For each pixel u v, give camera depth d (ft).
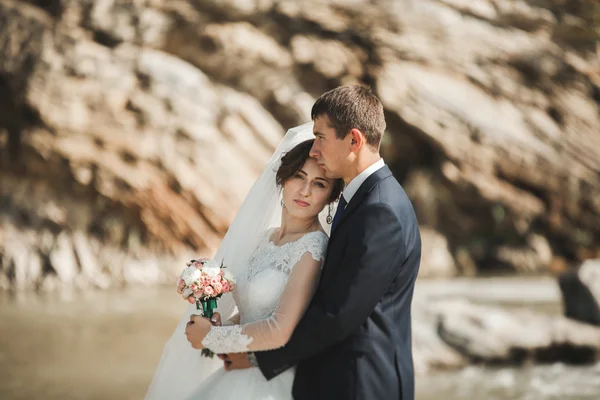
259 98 58.18
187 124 51.24
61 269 44.50
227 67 57.77
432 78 59.88
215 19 58.54
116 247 47.47
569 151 58.75
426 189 57.62
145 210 48.52
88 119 49.60
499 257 56.18
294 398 6.94
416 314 21.04
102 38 55.62
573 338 20.07
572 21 62.44
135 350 23.11
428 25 61.16
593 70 62.34
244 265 8.01
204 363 8.16
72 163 48.01
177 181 49.37
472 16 62.69
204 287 7.13
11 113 49.11
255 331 6.84
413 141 58.90
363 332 6.54
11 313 31.37
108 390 17.38
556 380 17.78
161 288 43.83
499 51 61.57
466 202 58.03
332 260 6.73
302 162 7.39
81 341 24.71
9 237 45.03
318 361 6.77
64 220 46.91
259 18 59.57
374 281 6.40
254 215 8.05
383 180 6.82
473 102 59.62
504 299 34.47
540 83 61.62
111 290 42.50
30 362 20.93
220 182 50.60
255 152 53.47
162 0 57.67
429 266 53.98
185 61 57.72
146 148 49.65
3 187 47.26
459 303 22.03
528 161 57.82
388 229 6.51
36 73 50.03
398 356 6.61
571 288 23.36
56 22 54.44
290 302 6.90
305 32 60.18
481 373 18.66
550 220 57.67
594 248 57.26
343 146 6.85
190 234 49.26
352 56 59.67
